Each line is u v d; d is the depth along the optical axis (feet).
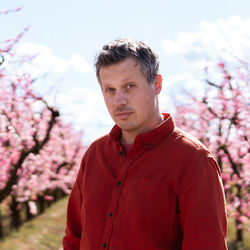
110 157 5.68
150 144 5.25
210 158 5.08
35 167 35.68
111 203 5.29
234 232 35.19
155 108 5.46
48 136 22.95
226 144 29.04
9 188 21.84
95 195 5.55
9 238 35.45
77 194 6.38
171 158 5.10
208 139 31.83
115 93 5.25
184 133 5.35
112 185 5.47
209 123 31.71
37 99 26.86
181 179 4.96
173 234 5.00
